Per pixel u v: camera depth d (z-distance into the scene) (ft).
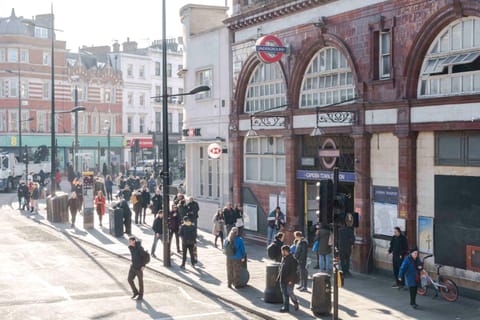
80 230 97.19
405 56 58.65
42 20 220.64
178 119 266.77
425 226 57.52
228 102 90.53
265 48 73.41
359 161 64.08
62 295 55.57
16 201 143.54
